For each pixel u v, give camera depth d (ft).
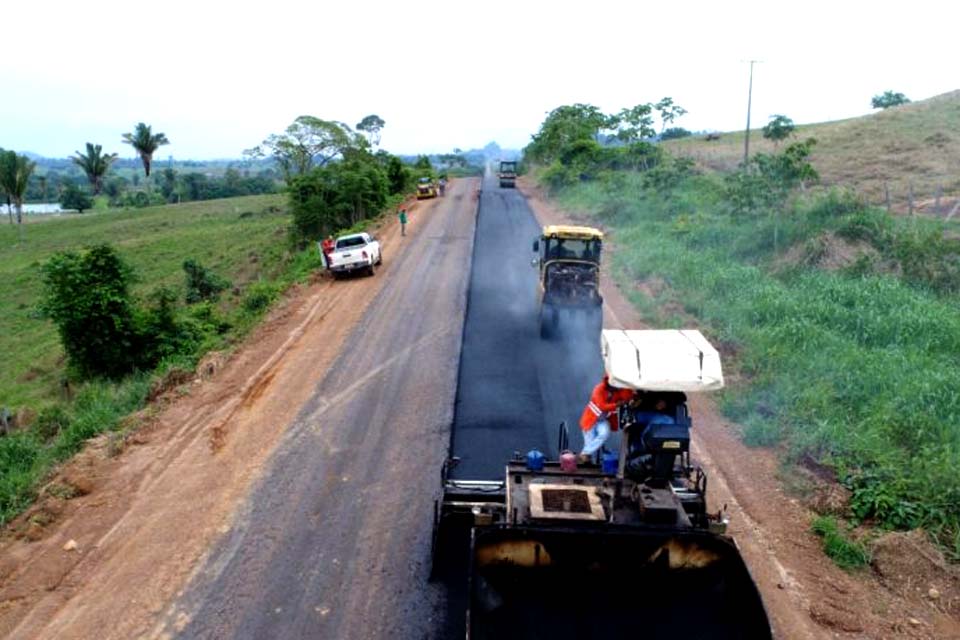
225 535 28.86
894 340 44.83
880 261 59.57
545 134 227.61
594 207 124.77
